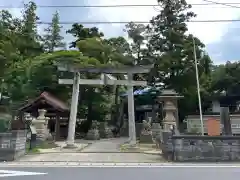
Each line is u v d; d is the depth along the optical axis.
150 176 8.05
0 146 11.88
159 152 14.91
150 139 20.92
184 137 12.03
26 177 7.85
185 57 31.09
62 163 11.04
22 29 37.09
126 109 35.53
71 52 25.84
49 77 28.02
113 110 34.69
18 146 12.58
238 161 11.78
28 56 32.75
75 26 33.75
